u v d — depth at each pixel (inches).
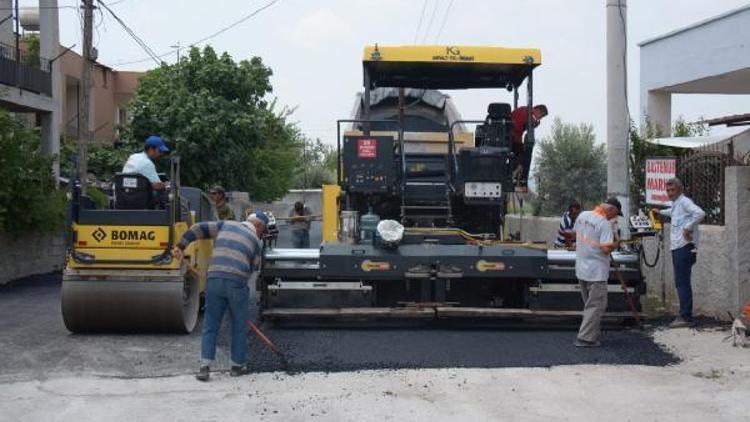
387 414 261.7
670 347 350.0
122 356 339.3
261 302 391.2
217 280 307.3
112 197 405.7
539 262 381.4
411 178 454.6
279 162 1393.9
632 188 545.3
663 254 441.4
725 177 394.0
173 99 1048.2
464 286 406.9
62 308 370.6
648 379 301.9
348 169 419.5
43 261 719.7
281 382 300.5
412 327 394.3
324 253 381.7
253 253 317.7
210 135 1031.6
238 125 1062.4
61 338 374.6
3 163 604.4
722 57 636.1
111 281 369.7
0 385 294.4
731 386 290.0
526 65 448.1
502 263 380.5
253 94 1132.5
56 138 859.4
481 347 351.9
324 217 435.8
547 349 348.8
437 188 437.7
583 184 960.3
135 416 259.9
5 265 645.3
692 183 434.6
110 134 1466.5
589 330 351.9
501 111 436.1
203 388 293.0
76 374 310.2
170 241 372.2
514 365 322.3
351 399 277.9
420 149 467.2
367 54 441.1
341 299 389.4
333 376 307.4
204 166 1047.6
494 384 295.7
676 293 433.4
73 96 1346.0
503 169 421.1
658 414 260.5
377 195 440.8
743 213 381.7
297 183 2041.1
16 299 529.0
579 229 357.1
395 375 308.0
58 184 761.6
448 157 436.8
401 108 497.0
